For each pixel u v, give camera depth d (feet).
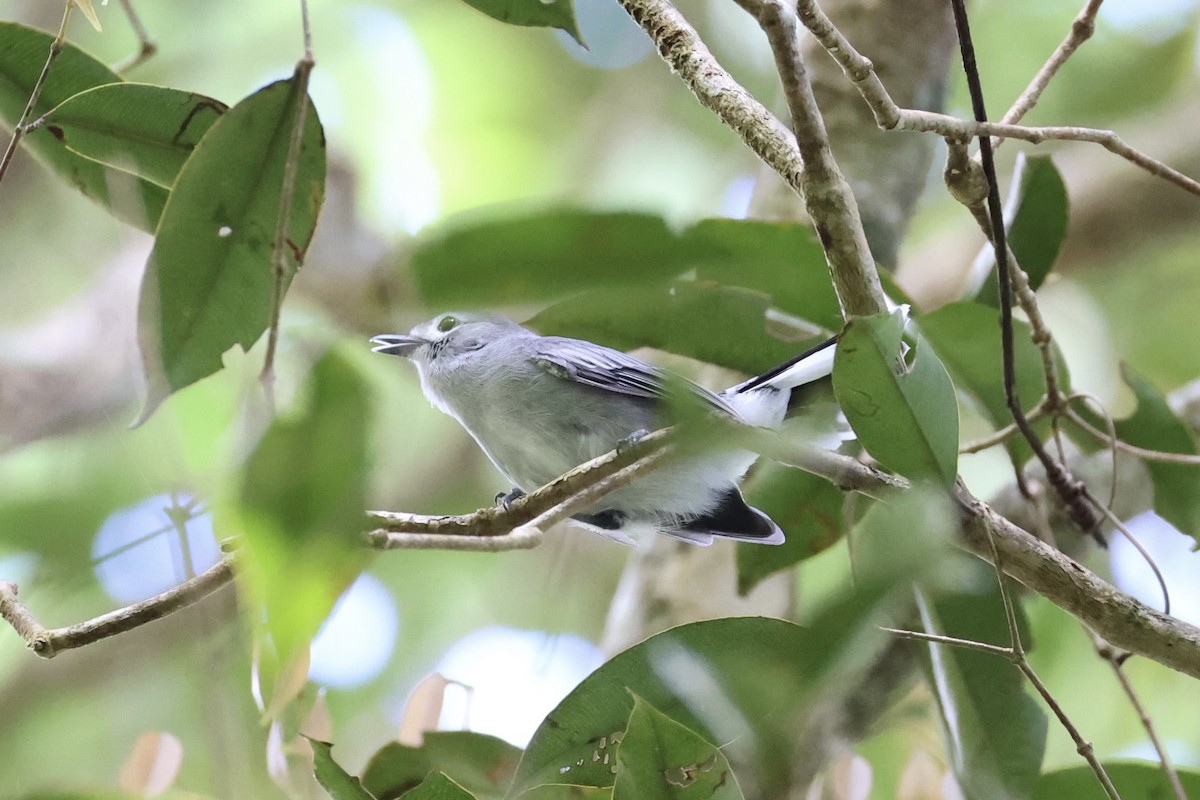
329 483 12.29
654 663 18.51
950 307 24.76
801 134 16.85
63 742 40.22
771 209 30.25
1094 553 33.83
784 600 29.76
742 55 51.96
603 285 15.11
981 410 26.16
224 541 16.19
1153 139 51.24
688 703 17.46
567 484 19.61
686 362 32.27
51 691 40.04
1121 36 53.67
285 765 19.72
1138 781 21.44
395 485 47.14
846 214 17.15
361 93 52.24
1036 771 21.27
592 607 45.37
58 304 30.19
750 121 18.80
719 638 18.01
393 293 14.65
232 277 17.51
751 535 25.88
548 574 33.60
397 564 46.24
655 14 19.80
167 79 48.96
